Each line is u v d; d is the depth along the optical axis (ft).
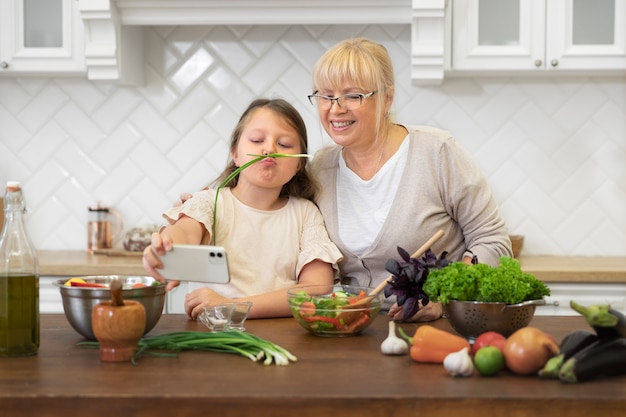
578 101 11.60
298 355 5.55
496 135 11.65
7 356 5.47
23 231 5.65
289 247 7.41
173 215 7.31
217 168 11.85
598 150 11.63
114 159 11.93
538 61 10.62
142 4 10.47
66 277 10.24
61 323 6.74
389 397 4.55
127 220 11.97
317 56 11.69
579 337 5.12
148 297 5.85
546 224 11.69
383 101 7.30
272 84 11.74
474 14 10.56
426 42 10.39
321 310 6.02
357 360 5.42
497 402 4.54
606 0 10.58
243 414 4.55
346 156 7.66
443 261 6.11
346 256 7.58
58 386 4.74
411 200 7.40
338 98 7.00
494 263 7.28
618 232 11.66
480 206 7.45
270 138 7.12
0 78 11.93
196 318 6.81
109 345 5.34
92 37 10.60
